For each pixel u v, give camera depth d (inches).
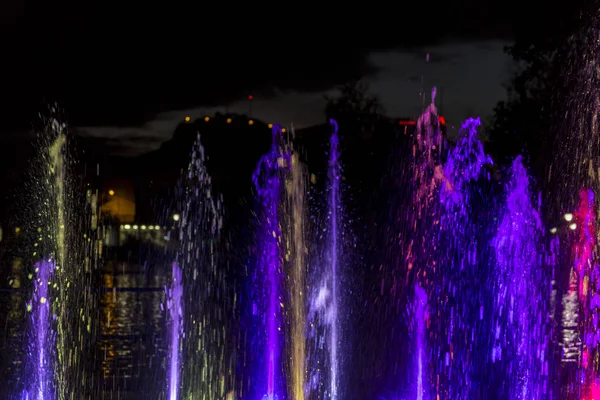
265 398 264.8
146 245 1700.3
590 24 368.5
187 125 1630.2
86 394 269.4
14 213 787.4
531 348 338.6
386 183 724.0
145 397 264.7
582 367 300.0
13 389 276.8
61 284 642.8
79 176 720.3
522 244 515.2
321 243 695.7
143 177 1855.3
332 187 761.6
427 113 711.1
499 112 855.7
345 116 1056.2
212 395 269.0
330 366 312.5
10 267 802.8
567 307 475.2
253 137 1429.6
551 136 624.1
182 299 586.2
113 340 392.2
